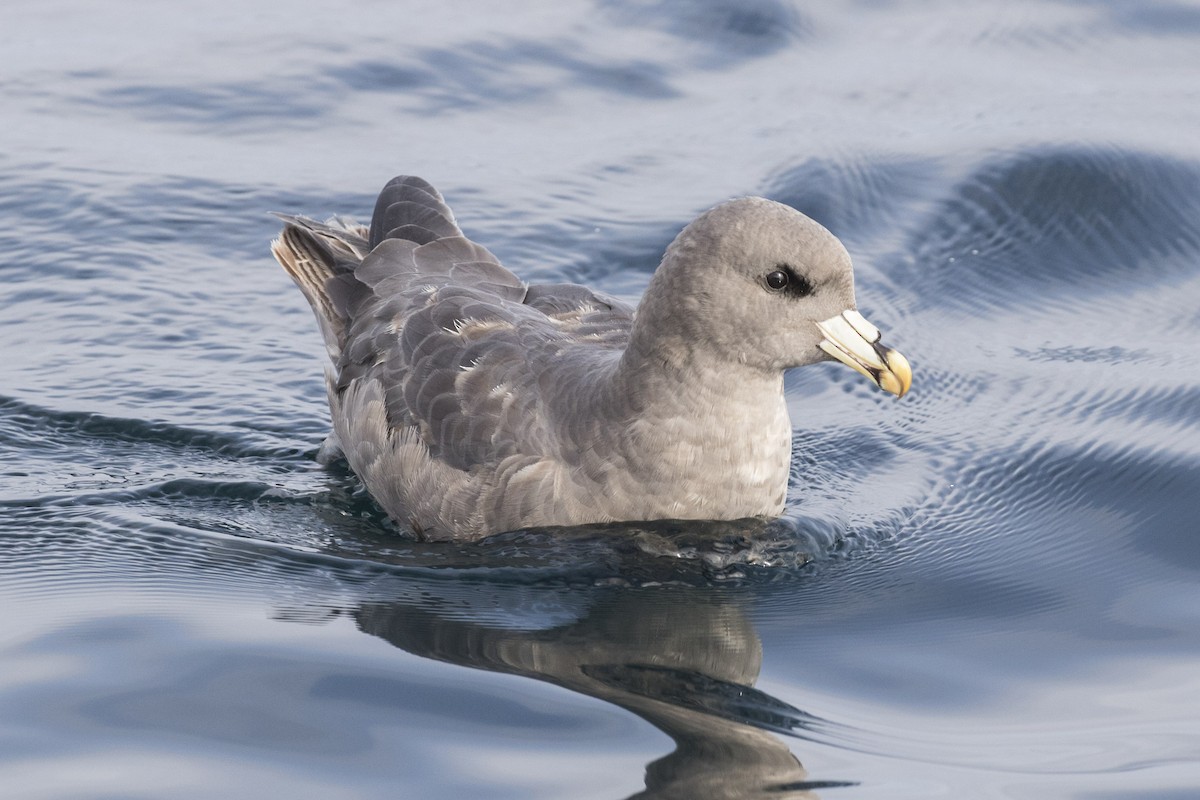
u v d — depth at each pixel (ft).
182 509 40.32
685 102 66.08
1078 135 61.16
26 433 44.04
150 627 33.24
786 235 34.91
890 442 44.93
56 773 27.66
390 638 33.17
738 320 35.40
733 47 70.59
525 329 39.47
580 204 57.93
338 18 72.13
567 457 37.24
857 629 34.68
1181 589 36.65
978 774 28.43
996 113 64.08
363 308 42.88
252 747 28.68
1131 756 29.12
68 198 57.31
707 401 36.40
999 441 44.39
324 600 35.09
